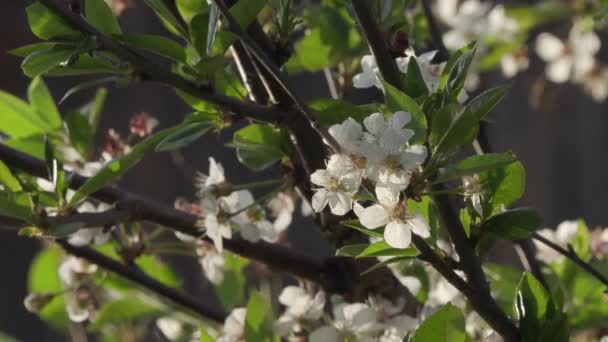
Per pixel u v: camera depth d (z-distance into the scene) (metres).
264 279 1.32
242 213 1.14
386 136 0.99
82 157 1.22
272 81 1.06
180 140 1.06
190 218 1.13
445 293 1.17
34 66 1.02
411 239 1.01
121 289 1.27
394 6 1.12
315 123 1.01
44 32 1.02
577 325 1.25
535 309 1.02
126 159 1.07
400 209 1.00
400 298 1.14
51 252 1.34
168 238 1.50
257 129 1.11
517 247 1.20
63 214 1.08
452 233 1.02
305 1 1.26
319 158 1.09
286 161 1.12
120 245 1.20
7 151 1.11
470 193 1.02
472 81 1.56
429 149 1.00
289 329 1.15
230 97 1.05
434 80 1.10
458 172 0.99
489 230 1.02
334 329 1.12
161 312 1.27
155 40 1.03
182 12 1.06
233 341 1.16
